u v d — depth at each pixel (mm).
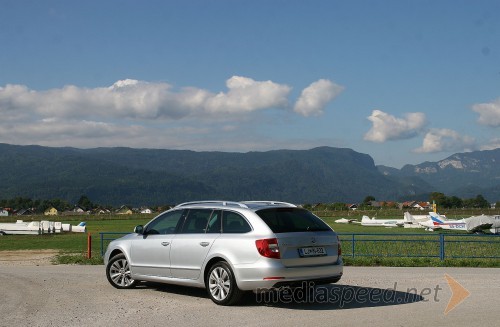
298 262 10453
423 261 20391
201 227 11508
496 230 54438
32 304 11031
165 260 11922
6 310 10406
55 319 9555
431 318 9516
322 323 9156
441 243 20844
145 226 12805
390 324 9031
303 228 10844
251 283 10359
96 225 80062
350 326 8906
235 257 10602
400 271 17516
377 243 27516
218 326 8969
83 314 9984
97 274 16438
